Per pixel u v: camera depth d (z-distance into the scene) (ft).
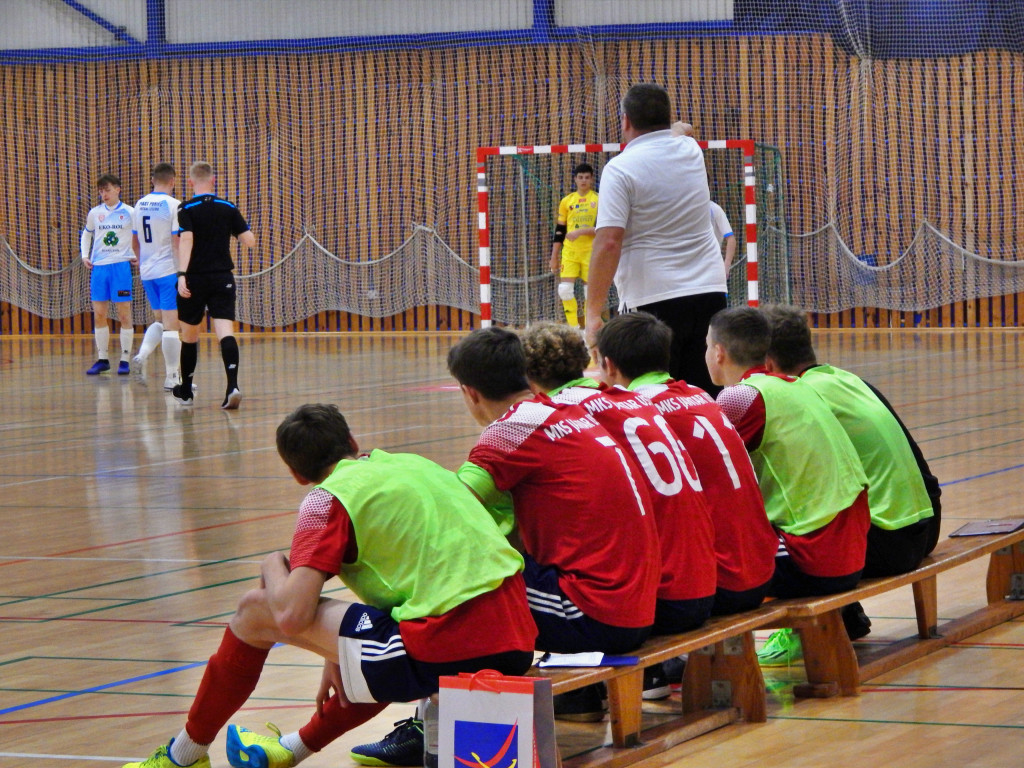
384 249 144.66
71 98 147.33
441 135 141.69
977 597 32.68
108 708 24.64
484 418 23.27
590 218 113.29
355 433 62.18
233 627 21.06
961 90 130.52
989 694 24.63
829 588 25.41
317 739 21.62
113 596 33.55
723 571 24.08
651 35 135.74
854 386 28.43
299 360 110.63
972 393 73.87
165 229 87.92
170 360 87.61
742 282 133.49
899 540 27.12
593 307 34.58
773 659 28.50
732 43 134.21
